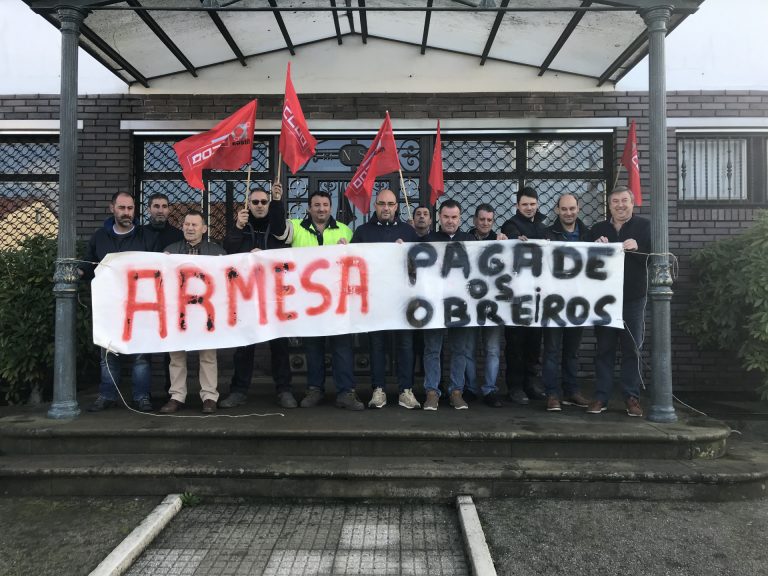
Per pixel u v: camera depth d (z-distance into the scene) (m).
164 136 6.37
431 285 4.64
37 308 5.14
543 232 4.94
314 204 4.78
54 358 4.71
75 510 3.54
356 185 5.21
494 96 6.29
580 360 6.21
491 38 5.61
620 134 6.24
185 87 6.27
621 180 6.19
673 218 6.14
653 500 3.66
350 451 3.98
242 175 6.33
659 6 4.36
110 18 5.03
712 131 6.26
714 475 3.64
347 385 4.68
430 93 6.30
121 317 4.45
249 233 4.80
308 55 6.28
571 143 6.41
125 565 2.93
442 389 5.47
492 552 3.04
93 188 6.21
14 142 6.38
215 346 4.52
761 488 3.72
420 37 6.05
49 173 6.38
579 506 3.57
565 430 4.00
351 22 5.86
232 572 2.92
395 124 6.27
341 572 2.91
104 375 4.68
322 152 6.36
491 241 4.63
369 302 4.62
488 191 6.39
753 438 4.62
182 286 4.52
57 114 6.25
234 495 3.71
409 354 4.76
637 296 4.52
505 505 3.58
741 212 6.13
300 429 3.99
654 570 2.88
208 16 5.21
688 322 5.83
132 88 6.26
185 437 4.00
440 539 3.25
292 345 6.29
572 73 6.25
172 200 6.36
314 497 3.70
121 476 3.72
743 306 5.31
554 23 5.30
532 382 5.25
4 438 4.07
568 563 2.94
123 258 4.46
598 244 4.55
